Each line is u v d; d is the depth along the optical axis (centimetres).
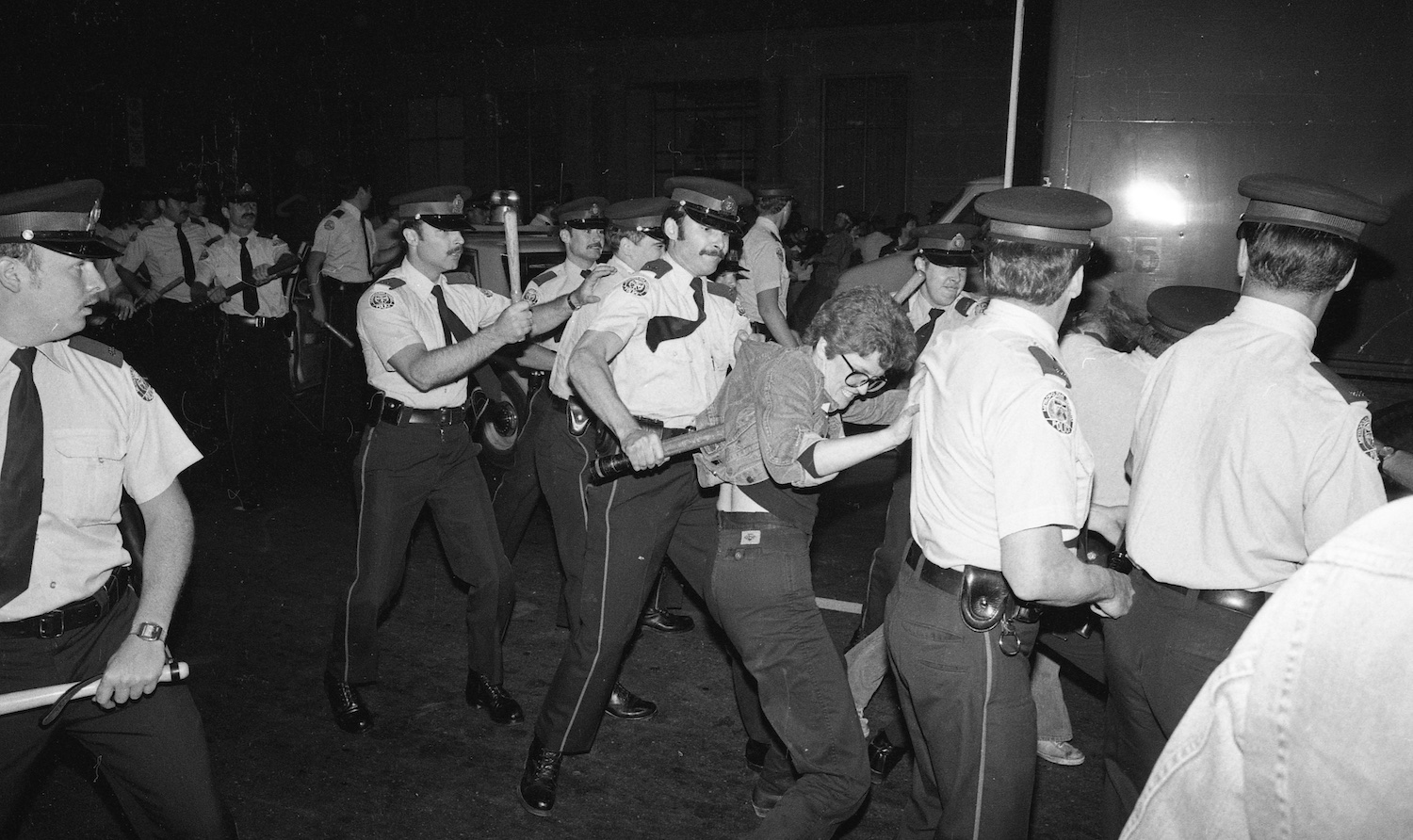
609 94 1972
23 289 210
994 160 1720
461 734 387
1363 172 359
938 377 229
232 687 423
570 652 333
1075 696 420
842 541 614
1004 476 205
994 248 222
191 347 672
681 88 1945
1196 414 220
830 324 257
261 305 680
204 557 574
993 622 217
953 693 222
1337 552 95
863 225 1464
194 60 1816
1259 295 220
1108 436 271
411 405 372
